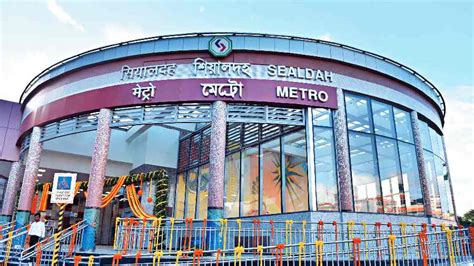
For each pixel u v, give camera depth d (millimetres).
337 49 13859
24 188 15000
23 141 17516
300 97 12938
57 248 10453
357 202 12289
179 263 8766
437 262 7590
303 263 8523
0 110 17984
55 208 22938
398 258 8133
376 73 14414
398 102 14742
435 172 16297
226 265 8438
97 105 13734
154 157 19516
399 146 14344
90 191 12586
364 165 12953
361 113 13680
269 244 11695
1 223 16469
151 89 13180
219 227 11453
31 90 16750
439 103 18219
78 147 19797
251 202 14398
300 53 13391
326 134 12875
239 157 15750
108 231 21688
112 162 20594
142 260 9523
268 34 13453
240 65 13133
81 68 14734
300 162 12672
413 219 13352
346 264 9055
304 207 12070
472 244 8078
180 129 19078
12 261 10109
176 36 13703
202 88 12906
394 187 13445
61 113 14625
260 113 12852
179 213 18641
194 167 18578
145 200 16000
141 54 13766
